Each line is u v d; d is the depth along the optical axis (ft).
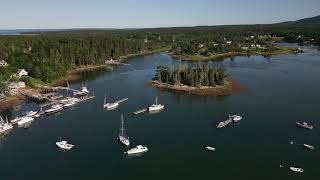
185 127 590.96
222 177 419.13
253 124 595.47
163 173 433.48
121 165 458.09
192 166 448.65
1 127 593.01
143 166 453.17
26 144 536.01
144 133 566.77
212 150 492.95
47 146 526.98
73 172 442.50
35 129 602.44
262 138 532.32
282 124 591.78
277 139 527.40
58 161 475.31
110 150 505.25
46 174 439.63
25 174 440.45
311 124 587.27
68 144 522.88
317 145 502.38
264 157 468.75
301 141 518.37
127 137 548.72
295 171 428.15
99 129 593.83
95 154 493.36
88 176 431.43
